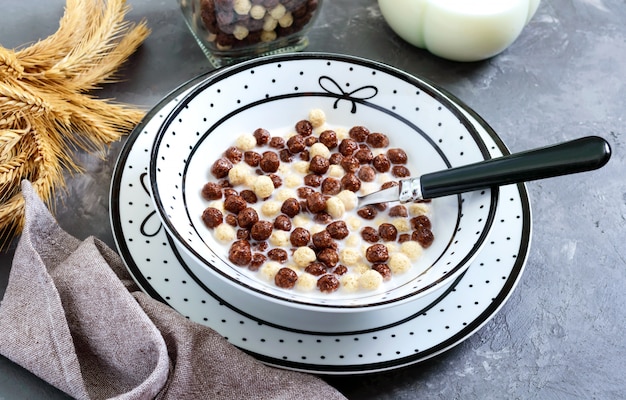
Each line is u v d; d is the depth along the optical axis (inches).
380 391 21.4
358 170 24.5
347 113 25.5
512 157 21.6
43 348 20.3
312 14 27.5
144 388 19.5
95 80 26.1
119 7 26.5
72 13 26.3
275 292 20.3
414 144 24.9
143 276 21.8
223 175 23.9
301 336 21.1
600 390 21.7
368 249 22.7
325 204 23.4
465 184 22.0
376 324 21.4
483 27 27.0
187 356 20.5
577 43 29.7
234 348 20.7
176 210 22.1
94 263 21.2
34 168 24.3
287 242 22.9
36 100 23.7
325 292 21.9
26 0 29.3
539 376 21.8
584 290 23.5
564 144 21.1
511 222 23.4
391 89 25.0
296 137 24.8
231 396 20.4
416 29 28.0
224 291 21.8
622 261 24.2
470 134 23.7
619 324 22.9
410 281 22.3
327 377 21.5
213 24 26.4
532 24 30.2
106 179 24.9
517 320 22.8
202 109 24.0
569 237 24.6
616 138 27.0
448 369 21.8
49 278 20.6
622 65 29.2
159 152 22.4
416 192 22.6
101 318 20.6
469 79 28.3
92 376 20.7
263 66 24.6
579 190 25.7
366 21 29.7
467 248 21.4
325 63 25.0
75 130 25.8
